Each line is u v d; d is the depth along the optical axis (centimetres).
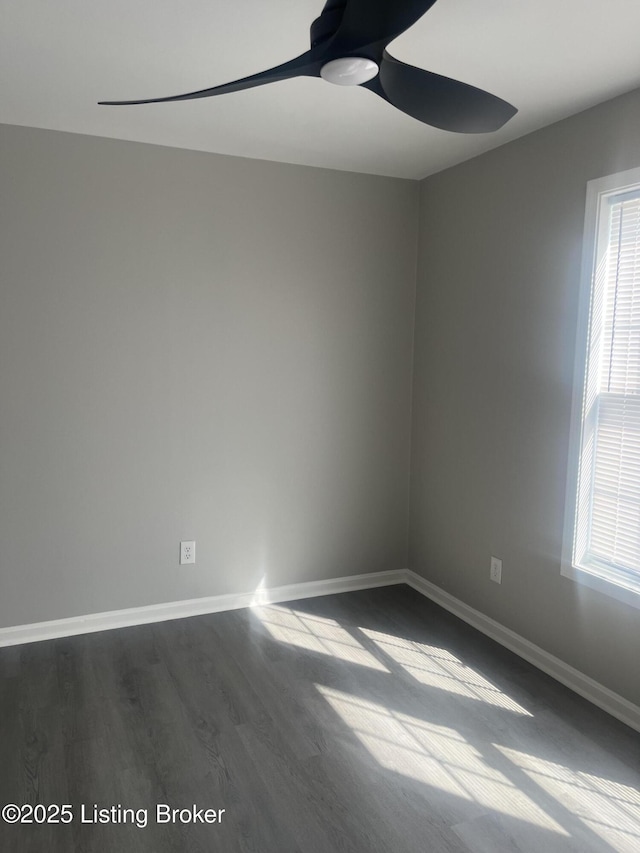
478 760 219
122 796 198
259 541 344
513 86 229
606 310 251
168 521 321
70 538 303
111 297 298
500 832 186
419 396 368
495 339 305
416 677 273
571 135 257
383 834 184
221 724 236
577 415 260
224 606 339
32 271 283
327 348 348
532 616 289
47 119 268
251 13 181
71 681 263
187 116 262
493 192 302
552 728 238
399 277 362
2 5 177
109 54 208
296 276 336
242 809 193
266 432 338
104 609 314
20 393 286
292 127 274
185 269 311
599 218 247
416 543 377
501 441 304
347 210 344
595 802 199
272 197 326
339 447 358
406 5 121
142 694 255
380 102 245
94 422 301
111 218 294
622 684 245
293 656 289
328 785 204
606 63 210
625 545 248
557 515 274
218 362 323
